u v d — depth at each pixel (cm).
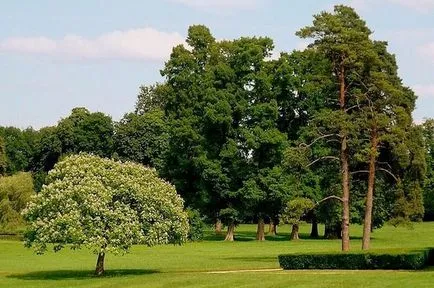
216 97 7962
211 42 8831
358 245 7319
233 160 7938
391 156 5091
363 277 3409
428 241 8162
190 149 8250
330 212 7756
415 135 5000
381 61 5006
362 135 5041
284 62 8144
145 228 4200
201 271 4269
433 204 12456
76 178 4212
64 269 4809
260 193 7738
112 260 5684
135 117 11269
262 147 7856
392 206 5362
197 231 7838
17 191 8206
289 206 4850
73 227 3969
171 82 8681
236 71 8200
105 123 11844
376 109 4894
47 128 13075
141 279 3725
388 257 3912
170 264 5144
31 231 4166
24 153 13862
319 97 8062
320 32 4912
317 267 4084
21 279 4047
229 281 3419
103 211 4038
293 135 8388
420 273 3544
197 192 8125
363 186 5844
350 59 4812
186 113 8250
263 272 3962
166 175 8431
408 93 5459
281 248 6931
